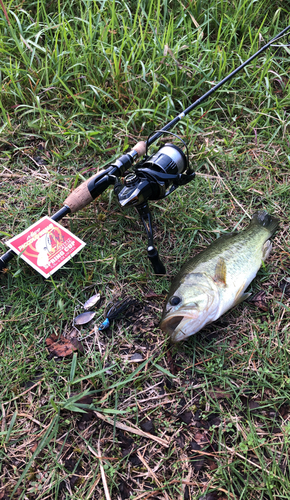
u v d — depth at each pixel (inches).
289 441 18.8
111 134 30.1
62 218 26.1
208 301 20.4
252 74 33.1
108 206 26.8
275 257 25.5
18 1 35.0
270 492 17.4
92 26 33.8
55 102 31.9
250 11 37.0
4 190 28.0
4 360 21.0
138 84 32.2
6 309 22.9
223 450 18.8
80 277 24.0
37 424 19.5
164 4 34.6
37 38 31.7
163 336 22.0
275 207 27.9
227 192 28.7
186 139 30.4
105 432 19.3
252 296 23.8
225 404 20.2
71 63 32.6
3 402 20.0
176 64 31.5
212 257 22.0
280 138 31.4
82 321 22.4
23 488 17.8
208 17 35.6
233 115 32.9
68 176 28.1
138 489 17.9
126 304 22.8
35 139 30.5
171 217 26.8
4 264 22.9
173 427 19.5
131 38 33.5
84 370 21.0
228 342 22.0
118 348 21.7
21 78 31.3
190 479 18.2
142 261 24.8
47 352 21.5
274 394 20.5
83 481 18.1
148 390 20.5
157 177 21.5
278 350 21.5
